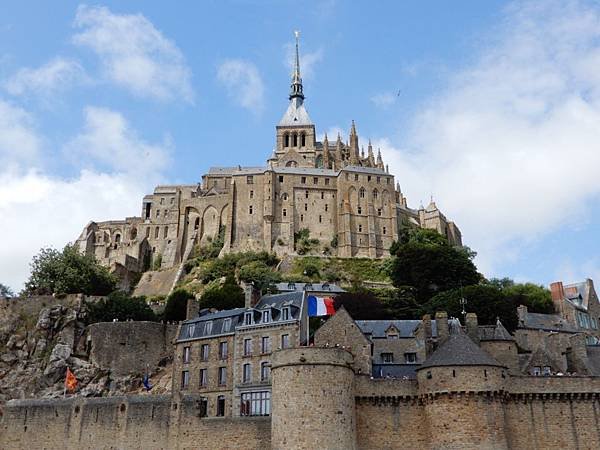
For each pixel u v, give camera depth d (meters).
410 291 129.12
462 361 63.59
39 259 141.75
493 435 61.72
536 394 65.38
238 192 199.38
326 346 63.09
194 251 199.88
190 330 87.75
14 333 107.88
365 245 190.75
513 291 122.00
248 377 80.12
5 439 75.06
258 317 83.44
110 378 95.75
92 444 72.25
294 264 177.00
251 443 67.00
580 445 64.44
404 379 66.19
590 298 128.75
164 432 70.31
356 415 64.94
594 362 79.31
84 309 110.25
